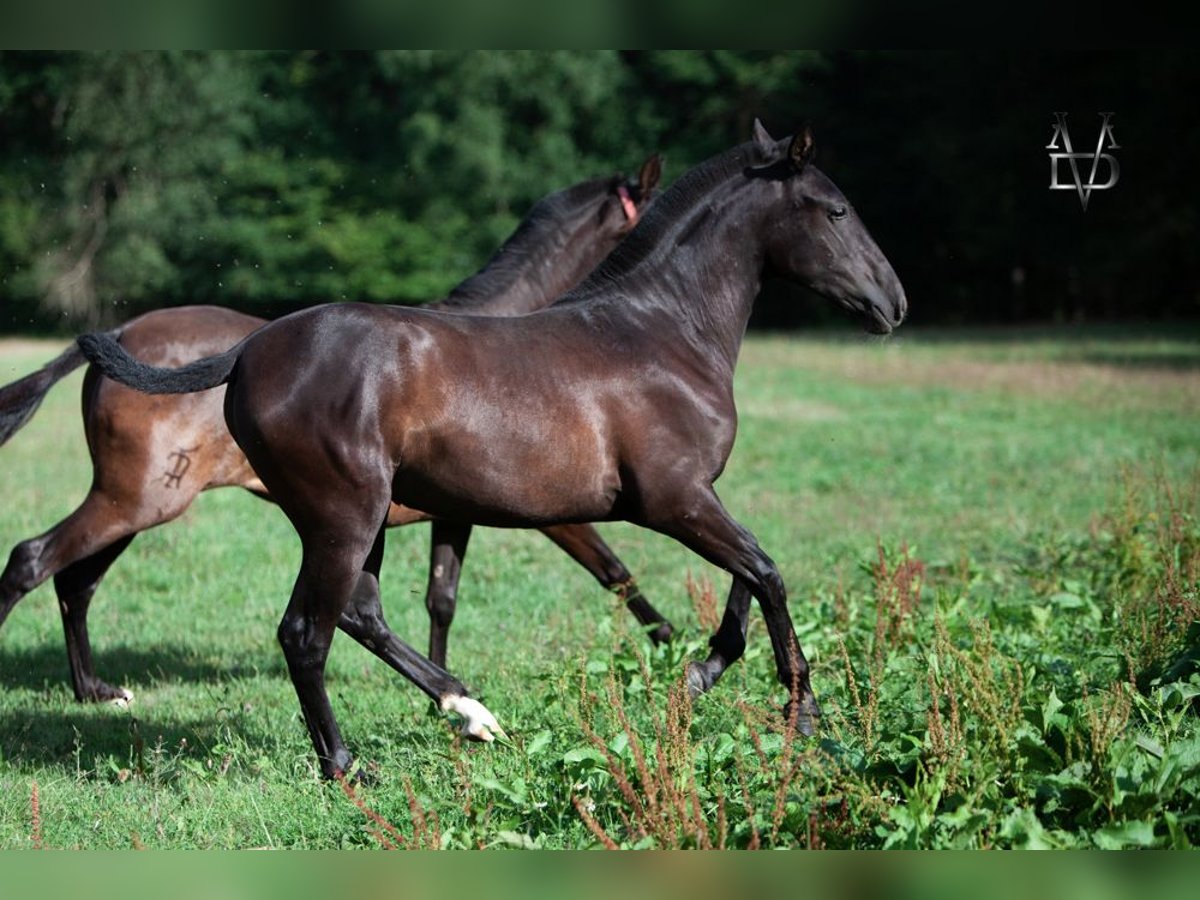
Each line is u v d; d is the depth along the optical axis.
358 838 5.36
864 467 16.14
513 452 5.79
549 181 39.19
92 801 6.01
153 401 7.38
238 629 9.45
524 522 6.02
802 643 7.49
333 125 40.09
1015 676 5.88
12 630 9.42
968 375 26.00
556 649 8.45
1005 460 16.38
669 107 40.94
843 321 40.75
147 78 37.38
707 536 6.14
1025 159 35.41
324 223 38.34
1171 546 8.77
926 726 5.29
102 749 6.90
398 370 5.64
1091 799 4.72
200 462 7.56
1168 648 6.53
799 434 18.84
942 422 19.89
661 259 6.38
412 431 5.68
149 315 7.62
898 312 6.67
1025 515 12.92
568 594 10.23
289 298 38.38
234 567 11.32
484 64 38.16
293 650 5.78
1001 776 4.95
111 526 7.46
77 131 37.53
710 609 8.27
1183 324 36.78
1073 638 7.54
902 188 37.97
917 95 37.00
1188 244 36.09
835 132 38.06
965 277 39.88
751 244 6.55
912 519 13.01
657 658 7.12
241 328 7.66
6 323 37.84
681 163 39.53
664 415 6.08
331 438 5.57
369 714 7.27
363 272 38.19
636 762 5.02
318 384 5.61
